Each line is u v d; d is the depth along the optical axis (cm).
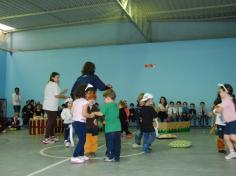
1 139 843
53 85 739
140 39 1395
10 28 1515
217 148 638
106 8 1162
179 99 1324
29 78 1548
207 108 1287
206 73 1299
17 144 726
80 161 479
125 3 1024
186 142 667
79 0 1079
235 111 511
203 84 1300
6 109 1559
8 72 1580
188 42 1330
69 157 537
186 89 1319
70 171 420
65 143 708
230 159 505
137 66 1387
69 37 1500
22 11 1185
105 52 1438
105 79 1426
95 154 568
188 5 1158
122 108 893
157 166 450
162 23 1390
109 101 499
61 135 979
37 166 457
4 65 1577
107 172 411
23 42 1566
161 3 1143
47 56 1526
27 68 1555
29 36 1559
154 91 1357
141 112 598
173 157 529
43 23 1376
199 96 1301
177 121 1147
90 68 532
